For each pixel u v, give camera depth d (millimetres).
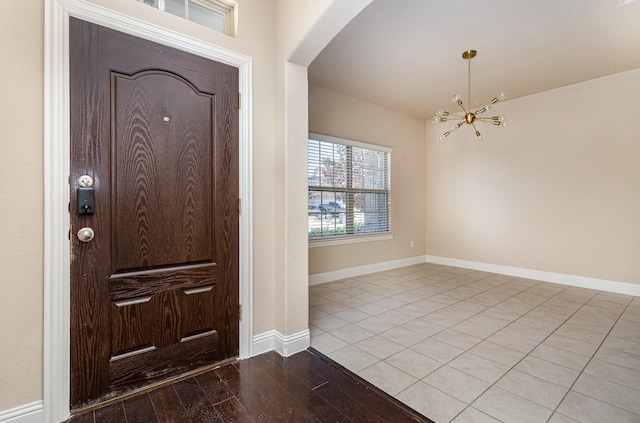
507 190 4672
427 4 2428
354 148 4637
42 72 1444
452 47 3102
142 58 1704
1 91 1360
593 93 3902
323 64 3465
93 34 1562
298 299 2252
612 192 3799
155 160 1758
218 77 1980
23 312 1421
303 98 2254
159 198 1776
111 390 1650
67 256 1514
